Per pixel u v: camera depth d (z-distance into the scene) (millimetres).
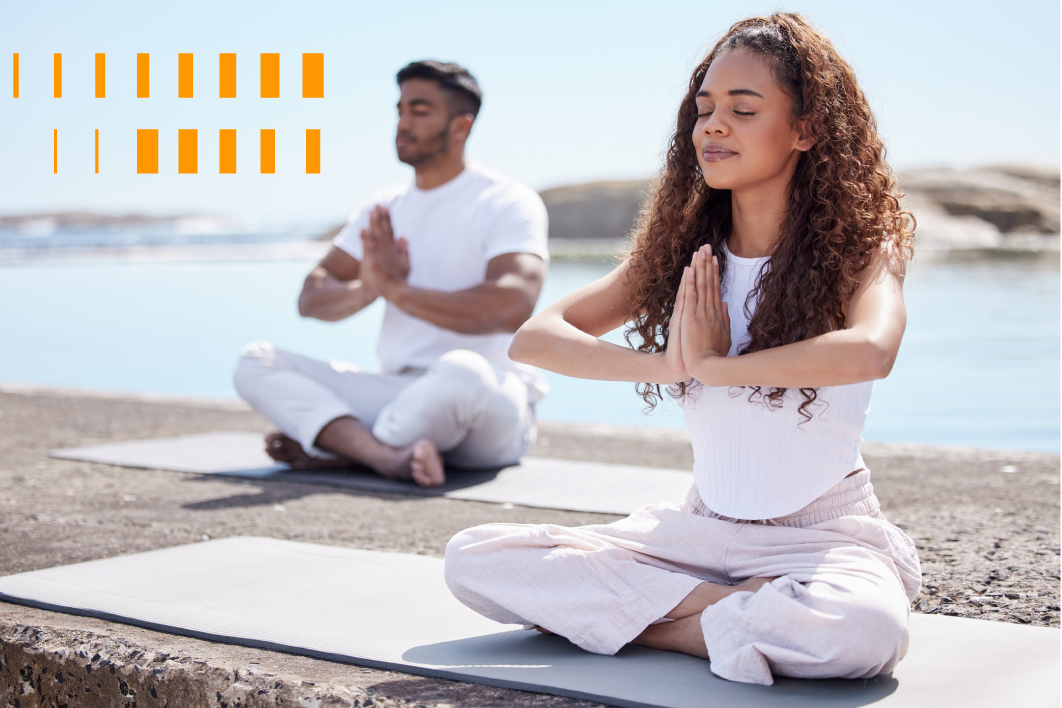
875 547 1629
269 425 5121
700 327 1634
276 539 2607
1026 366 7266
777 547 1634
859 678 1542
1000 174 42156
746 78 1648
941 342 8617
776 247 1713
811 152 1680
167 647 1734
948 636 1778
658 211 1867
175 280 18859
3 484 3436
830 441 1632
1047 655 1665
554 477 3570
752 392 1633
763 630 1518
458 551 1768
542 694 1501
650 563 1714
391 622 1869
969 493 3260
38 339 10070
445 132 3725
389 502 3168
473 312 3564
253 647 1752
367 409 3773
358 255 4004
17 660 1835
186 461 3930
